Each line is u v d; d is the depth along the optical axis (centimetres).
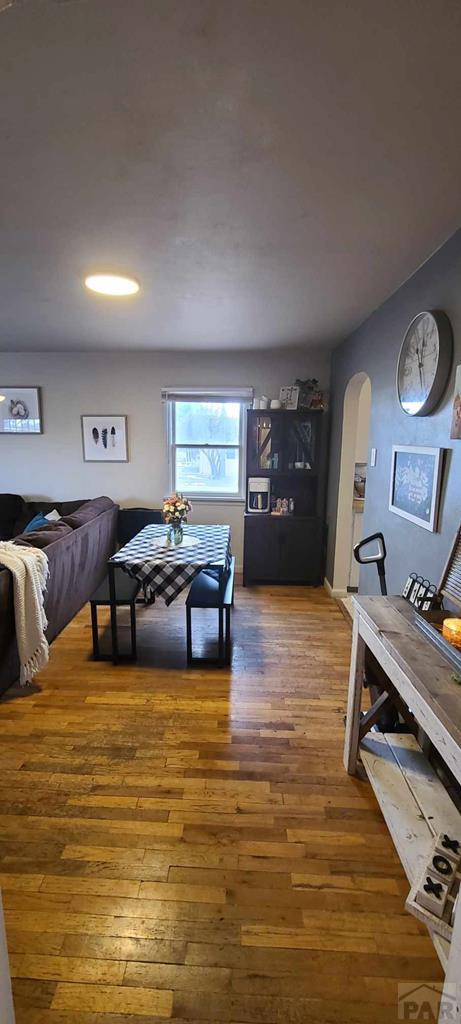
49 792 187
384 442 275
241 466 486
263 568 457
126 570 286
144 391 475
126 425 482
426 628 155
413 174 148
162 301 287
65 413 485
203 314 317
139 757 208
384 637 151
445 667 132
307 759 207
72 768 201
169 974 125
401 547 241
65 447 491
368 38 97
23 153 138
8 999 89
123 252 213
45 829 170
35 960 128
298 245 203
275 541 452
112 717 237
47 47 100
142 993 121
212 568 281
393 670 141
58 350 464
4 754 209
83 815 176
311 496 476
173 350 457
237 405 478
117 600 294
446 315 194
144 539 348
